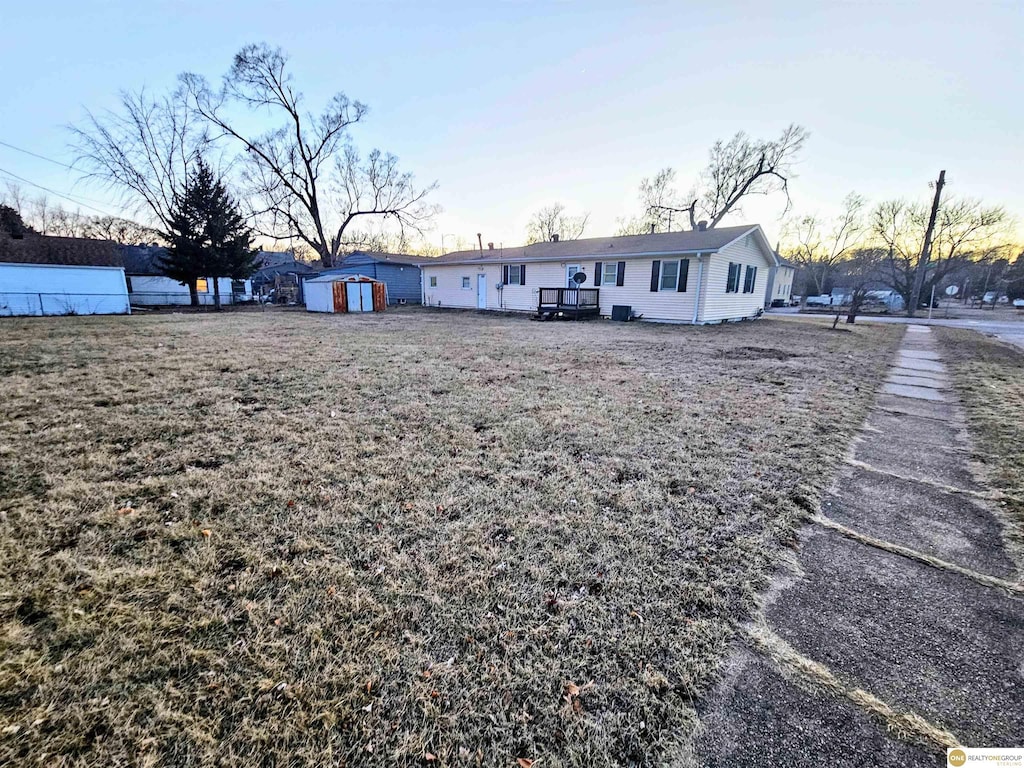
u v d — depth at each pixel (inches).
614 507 101.8
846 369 271.4
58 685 55.0
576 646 62.8
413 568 79.2
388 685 56.2
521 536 89.7
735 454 134.0
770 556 85.0
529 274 730.2
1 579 74.4
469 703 54.2
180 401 183.6
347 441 140.6
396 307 892.0
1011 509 103.3
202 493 105.7
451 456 129.6
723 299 592.4
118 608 68.4
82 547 84.0
